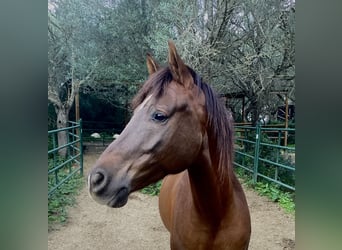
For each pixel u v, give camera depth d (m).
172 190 1.92
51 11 7.52
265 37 6.16
